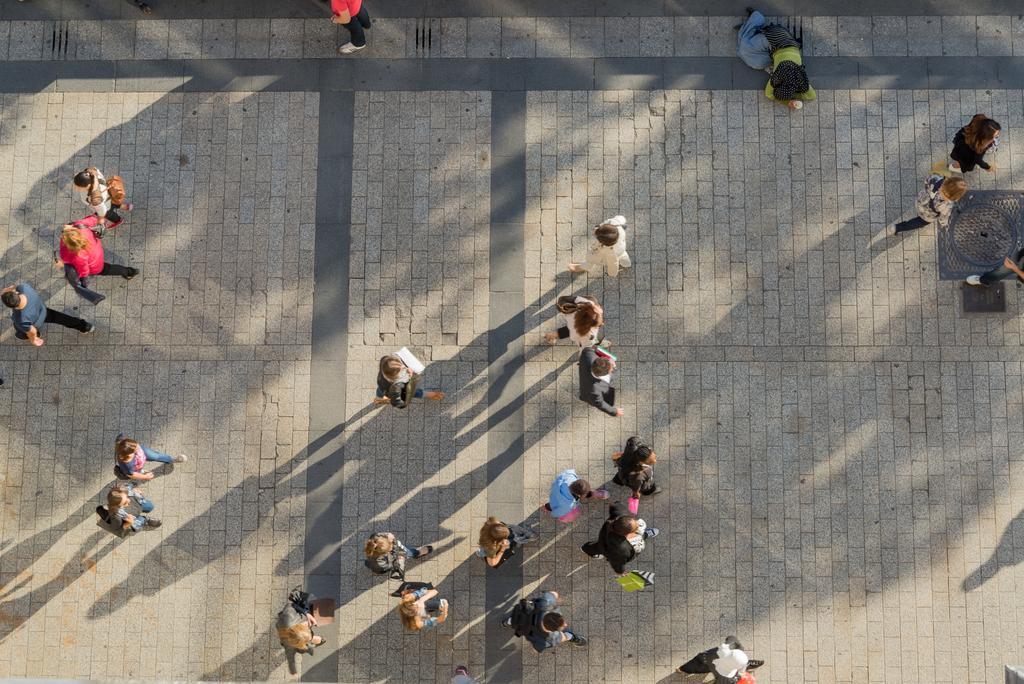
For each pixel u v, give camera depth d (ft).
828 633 34.94
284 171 37.91
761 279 36.83
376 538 31.53
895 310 36.55
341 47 37.88
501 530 31.22
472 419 36.42
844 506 35.58
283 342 37.09
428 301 37.17
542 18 38.37
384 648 35.27
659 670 34.96
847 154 37.32
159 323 37.32
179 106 38.29
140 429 36.73
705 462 35.96
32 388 37.06
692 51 38.04
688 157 37.52
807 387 36.24
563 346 36.70
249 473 36.32
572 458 36.14
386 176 37.78
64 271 36.52
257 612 35.58
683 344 36.63
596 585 35.40
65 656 35.58
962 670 34.65
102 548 36.04
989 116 37.27
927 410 36.04
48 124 38.32
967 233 36.86
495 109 37.96
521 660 35.17
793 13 38.11
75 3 38.86
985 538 35.27
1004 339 36.27
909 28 37.86
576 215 37.40
